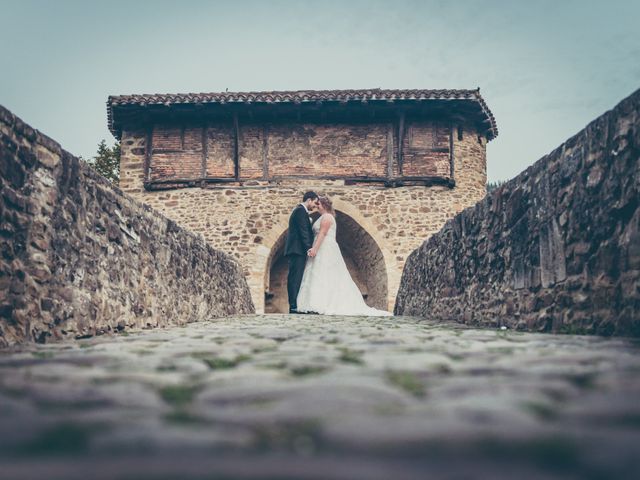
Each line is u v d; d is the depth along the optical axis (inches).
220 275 352.5
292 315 341.1
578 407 53.4
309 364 83.9
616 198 129.3
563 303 153.3
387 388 63.3
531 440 43.8
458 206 569.9
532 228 174.9
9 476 37.2
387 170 570.6
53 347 120.7
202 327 213.5
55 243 147.6
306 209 378.0
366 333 150.6
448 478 36.9
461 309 249.9
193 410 55.7
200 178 563.8
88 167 169.6
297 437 46.3
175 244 256.4
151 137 571.2
